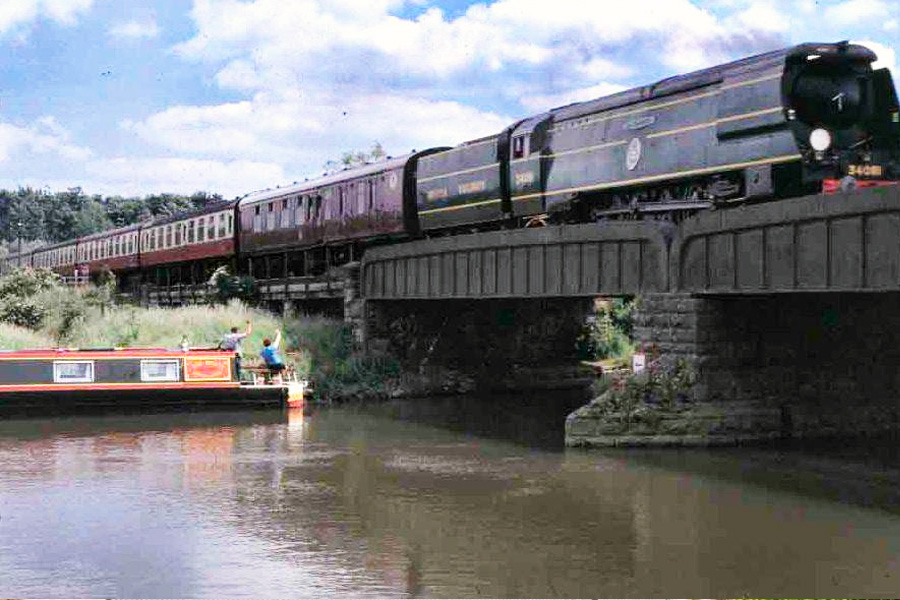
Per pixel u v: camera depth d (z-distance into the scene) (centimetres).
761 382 2391
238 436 2694
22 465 2242
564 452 2373
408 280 3462
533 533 1617
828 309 2478
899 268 1728
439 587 1348
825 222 1889
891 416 2558
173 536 1625
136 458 2338
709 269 2223
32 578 1402
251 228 4862
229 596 1318
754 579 1356
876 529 1608
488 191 3253
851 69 2123
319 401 3506
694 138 2377
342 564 1461
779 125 2105
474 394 3850
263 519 1738
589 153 2784
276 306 4644
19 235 14875
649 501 1823
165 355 3147
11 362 2998
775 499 1825
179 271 5969
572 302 4447
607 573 1394
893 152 2145
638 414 2356
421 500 1875
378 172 3888
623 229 2433
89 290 4494
